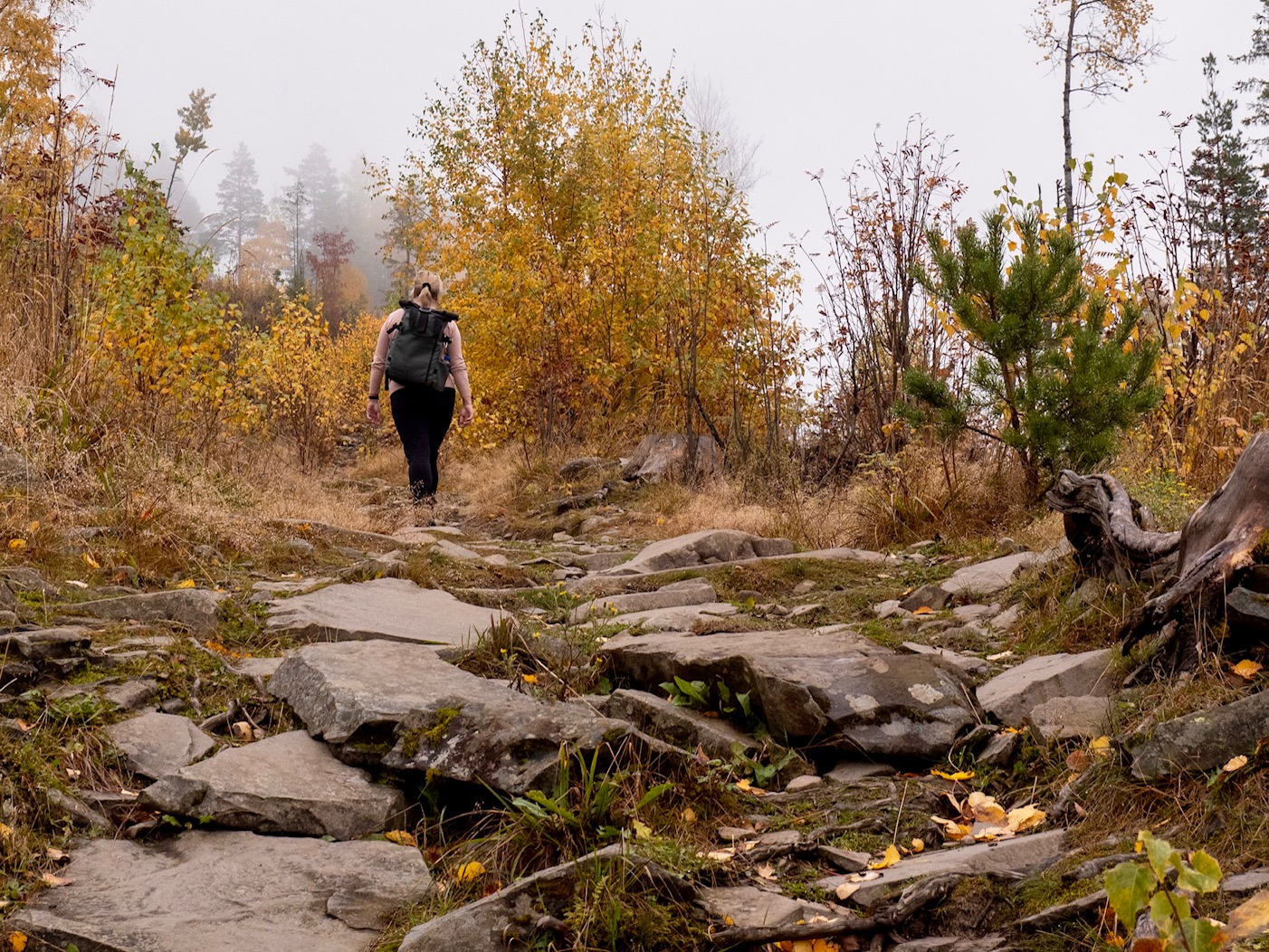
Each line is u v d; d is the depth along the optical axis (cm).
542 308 1338
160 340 730
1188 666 303
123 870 247
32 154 735
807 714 325
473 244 1508
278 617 445
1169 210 712
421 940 212
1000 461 683
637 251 1326
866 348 947
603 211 1381
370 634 433
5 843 245
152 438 649
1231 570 300
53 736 302
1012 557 525
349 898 237
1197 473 591
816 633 420
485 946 211
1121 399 602
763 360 1106
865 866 251
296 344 1442
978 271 633
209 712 349
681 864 241
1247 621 290
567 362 1285
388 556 609
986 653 407
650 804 275
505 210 1530
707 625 462
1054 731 301
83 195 752
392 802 285
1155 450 635
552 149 1490
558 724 292
